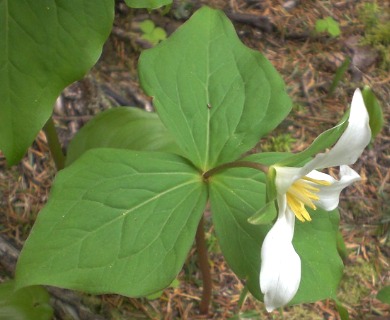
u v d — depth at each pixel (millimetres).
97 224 524
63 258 514
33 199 741
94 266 516
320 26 896
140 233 528
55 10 524
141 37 857
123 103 813
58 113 791
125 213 531
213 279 724
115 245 522
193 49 578
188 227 535
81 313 672
